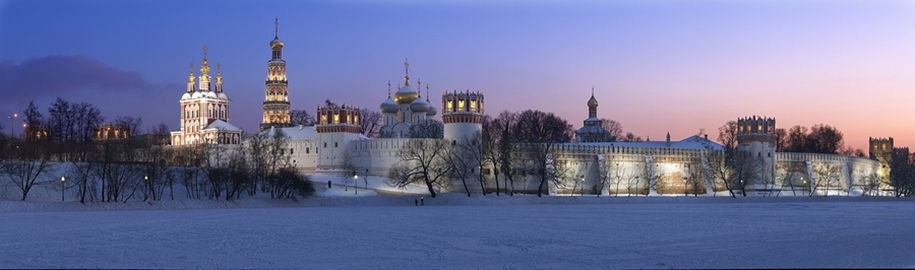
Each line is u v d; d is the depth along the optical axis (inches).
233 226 4810.5
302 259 3277.6
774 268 2893.7
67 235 4227.4
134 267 3065.9
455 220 5408.5
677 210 6924.2
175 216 5782.5
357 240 3996.1
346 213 6284.5
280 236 4188.0
